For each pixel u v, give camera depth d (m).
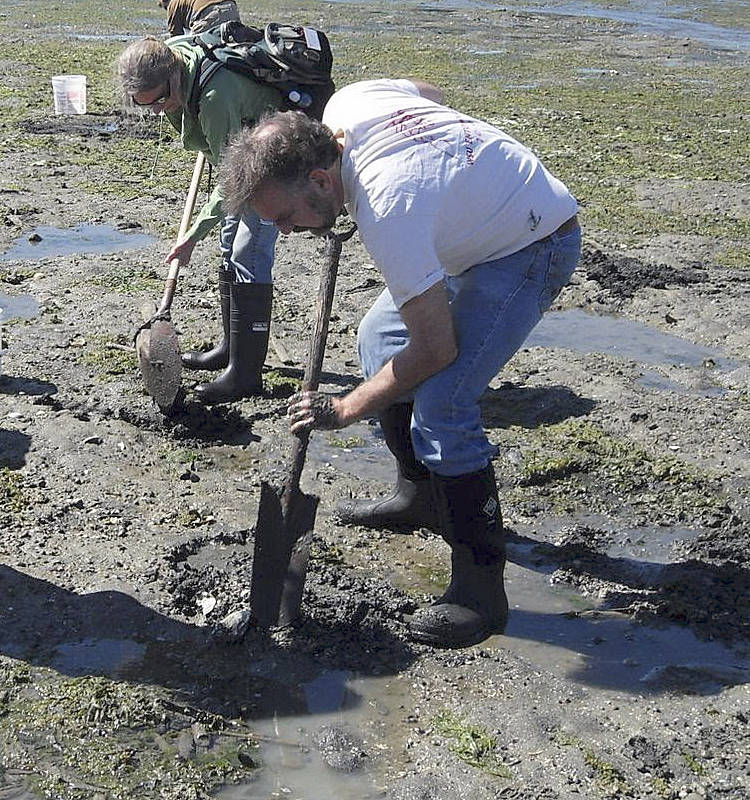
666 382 6.17
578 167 10.58
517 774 3.39
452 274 3.80
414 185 3.39
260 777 3.37
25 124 11.59
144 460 5.16
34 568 4.29
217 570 4.32
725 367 6.39
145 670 3.78
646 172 10.45
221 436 5.42
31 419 5.45
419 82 3.85
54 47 16.84
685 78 15.59
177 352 5.39
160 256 7.88
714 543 4.62
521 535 4.70
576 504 4.95
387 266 3.42
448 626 3.93
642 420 5.68
